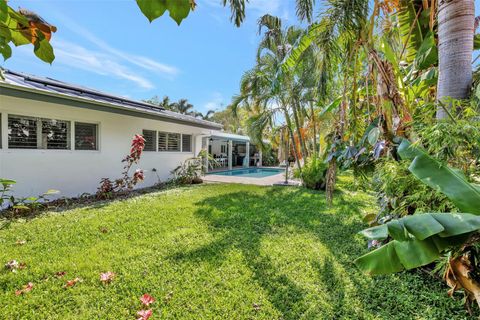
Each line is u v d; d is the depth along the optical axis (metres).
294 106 9.51
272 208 5.92
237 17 4.10
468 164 2.07
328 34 3.76
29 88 5.16
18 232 4.09
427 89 3.50
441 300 2.36
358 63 3.88
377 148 2.91
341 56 4.05
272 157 24.03
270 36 8.71
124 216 5.06
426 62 3.29
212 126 11.85
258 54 9.24
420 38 3.66
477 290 1.72
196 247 3.55
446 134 1.94
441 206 2.17
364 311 2.25
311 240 3.87
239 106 10.75
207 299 2.40
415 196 2.40
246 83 9.72
